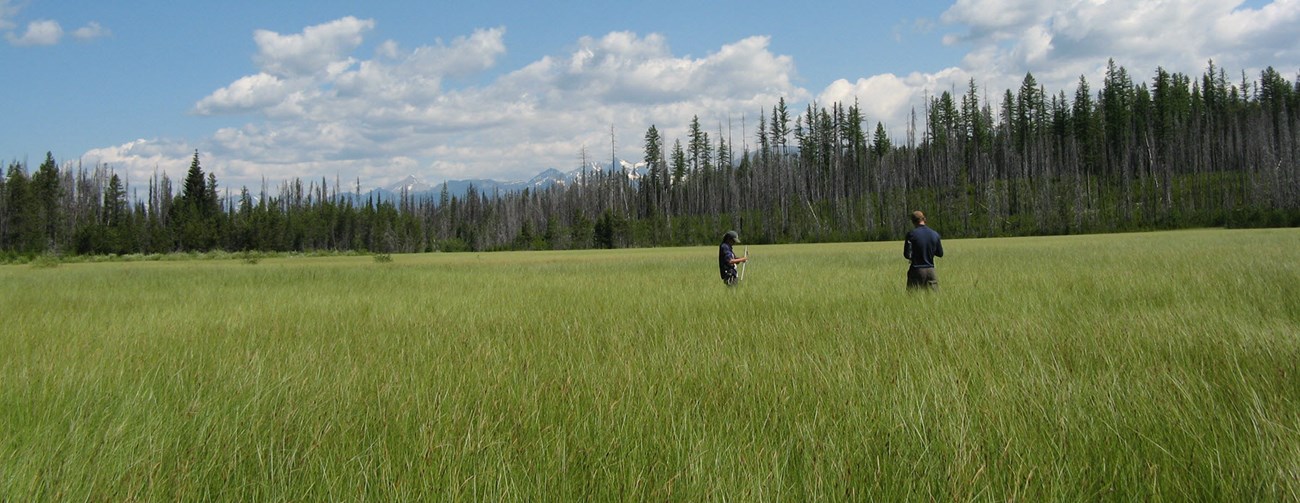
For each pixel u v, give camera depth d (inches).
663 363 199.8
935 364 184.9
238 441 127.6
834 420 133.7
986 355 199.0
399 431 133.0
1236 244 997.2
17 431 136.2
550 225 4419.3
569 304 401.7
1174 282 402.3
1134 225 3346.5
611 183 5413.4
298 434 128.3
